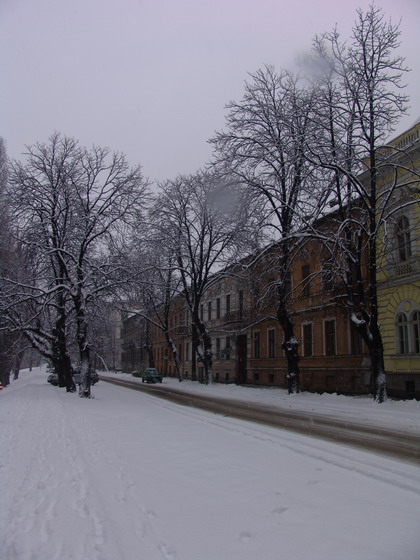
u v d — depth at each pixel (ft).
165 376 207.82
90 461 26.71
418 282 70.85
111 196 76.64
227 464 25.50
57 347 97.50
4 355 114.52
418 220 71.61
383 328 77.92
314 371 98.07
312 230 68.44
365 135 63.98
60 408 58.29
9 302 79.25
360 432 37.55
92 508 18.13
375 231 61.67
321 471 23.76
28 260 79.92
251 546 14.48
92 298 78.28
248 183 75.66
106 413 52.85
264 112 73.72
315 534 15.34
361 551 14.03
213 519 16.87
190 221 115.85
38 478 22.81
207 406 62.39
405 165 73.56
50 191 74.23
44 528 16.06
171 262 121.29
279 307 81.56
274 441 32.68
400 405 56.80
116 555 13.85
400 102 62.13
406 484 20.85
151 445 31.68
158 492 20.34
